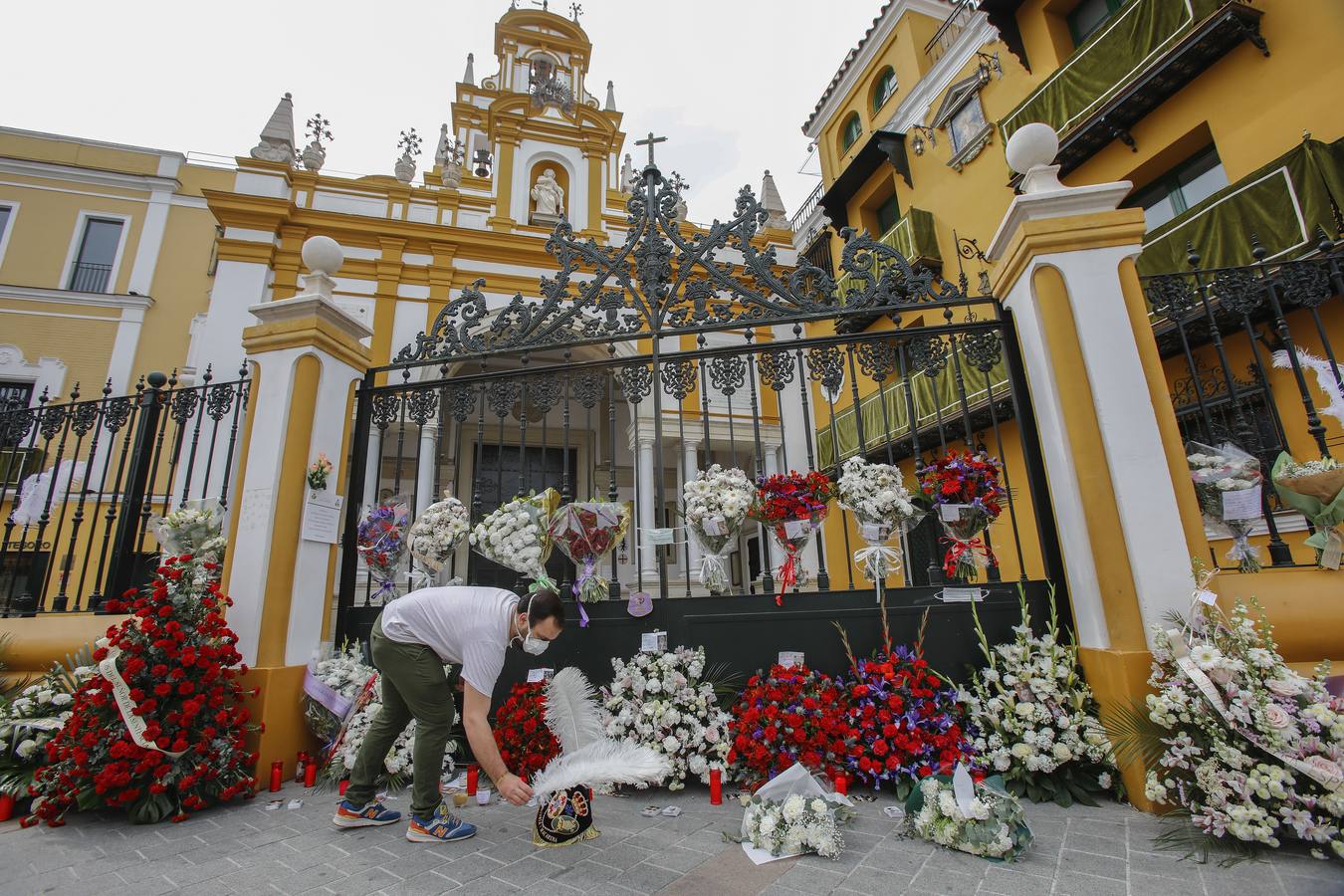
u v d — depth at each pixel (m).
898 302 3.87
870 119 13.59
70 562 4.05
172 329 14.19
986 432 8.82
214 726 2.96
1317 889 1.76
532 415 11.10
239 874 2.11
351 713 3.29
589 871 2.09
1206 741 2.28
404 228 11.41
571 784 2.19
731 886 1.95
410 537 3.89
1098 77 7.84
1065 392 3.04
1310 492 2.61
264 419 3.74
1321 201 5.24
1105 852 2.10
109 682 2.74
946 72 11.22
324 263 4.06
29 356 13.08
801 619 3.38
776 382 3.98
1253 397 6.03
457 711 3.44
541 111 13.86
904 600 3.40
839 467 3.80
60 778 2.62
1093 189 3.21
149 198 14.90
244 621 3.37
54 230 14.12
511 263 11.95
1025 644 2.98
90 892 1.99
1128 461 2.87
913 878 1.96
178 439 4.24
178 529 3.69
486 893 1.95
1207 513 3.10
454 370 10.97
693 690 3.20
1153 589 2.71
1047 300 3.16
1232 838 2.08
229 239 10.40
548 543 3.68
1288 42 6.36
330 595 3.88
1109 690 2.67
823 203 13.76
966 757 2.72
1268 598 2.54
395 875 2.09
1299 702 2.13
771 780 2.62
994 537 8.46
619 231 13.55
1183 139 7.36
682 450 4.00
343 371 4.15
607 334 4.27
